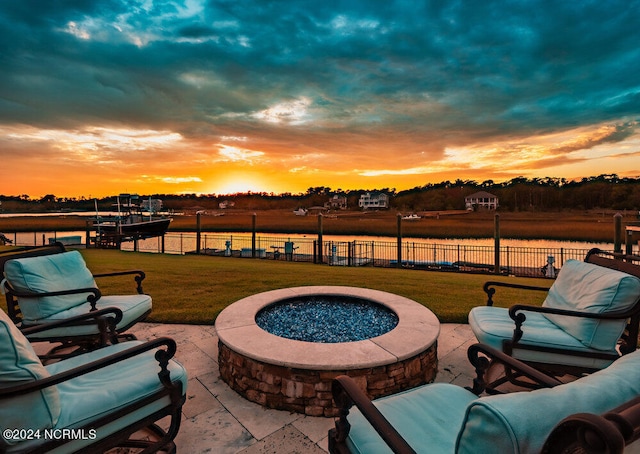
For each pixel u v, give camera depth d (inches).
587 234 1512.1
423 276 379.6
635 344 103.2
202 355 145.9
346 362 102.6
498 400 36.0
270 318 163.2
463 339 164.2
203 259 565.9
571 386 38.5
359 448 57.9
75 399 69.9
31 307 124.3
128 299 148.3
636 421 28.1
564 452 30.4
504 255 963.3
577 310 110.3
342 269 443.8
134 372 82.3
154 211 1138.0
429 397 72.1
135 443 86.3
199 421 99.4
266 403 107.3
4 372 57.5
